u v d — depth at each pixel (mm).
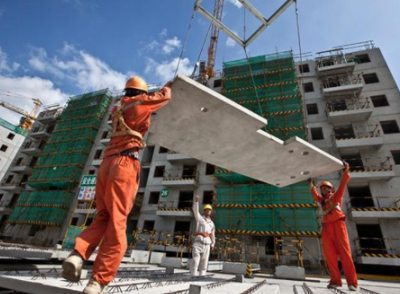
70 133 32250
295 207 16188
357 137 18188
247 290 2613
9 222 27172
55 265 3789
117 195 1654
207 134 3658
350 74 21797
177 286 2508
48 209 26062
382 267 14234
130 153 1837
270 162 4289
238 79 24953
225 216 17766
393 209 14320
